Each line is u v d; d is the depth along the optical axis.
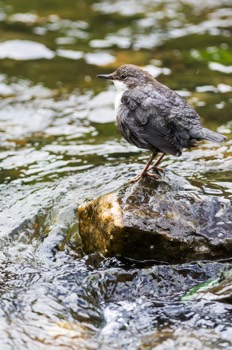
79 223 10.34
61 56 19.50
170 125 9.82
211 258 9.45
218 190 10.34
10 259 10.29
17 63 19.08
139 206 9.65
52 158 13.62
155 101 9.99
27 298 9.12
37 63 19.09
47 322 8.62
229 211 9.72
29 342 8.19
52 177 12.68
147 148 10.31
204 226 9.55
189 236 9.42
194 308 8.78
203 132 9.55
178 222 9.50
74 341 8.22
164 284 9.28
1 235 10.92
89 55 19.48
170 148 9.84
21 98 16.92
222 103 16.03
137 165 12.81
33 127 15.33
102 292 9.21
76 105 16.47
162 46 20.05
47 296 9.19
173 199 9.81
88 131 15.05
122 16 22.89
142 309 8.87
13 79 18.02
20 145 14.37
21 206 11.64
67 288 9.37
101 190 11.50
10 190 12.27
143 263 9.55
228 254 9.48
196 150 13.52
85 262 9.96
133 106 10.20
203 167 12.45
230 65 18.50
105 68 18.56
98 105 16.45
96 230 9.82
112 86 17.53
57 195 11.76
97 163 13.20
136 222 9.34
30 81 17.91
